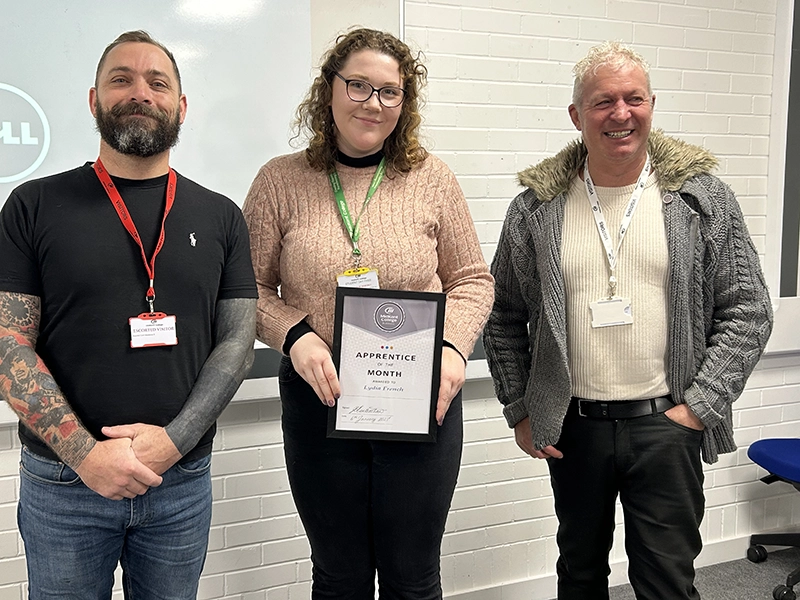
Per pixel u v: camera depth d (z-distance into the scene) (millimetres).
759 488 3133
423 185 1624
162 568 1472
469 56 2533
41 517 1371
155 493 1416
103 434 1362
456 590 2719
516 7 2574
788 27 2926
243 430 2387
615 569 2912
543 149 2688
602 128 1701
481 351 2627
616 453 1808
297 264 1555
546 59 2643
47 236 1347
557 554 2865
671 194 1768
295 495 1660
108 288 1360
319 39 2316
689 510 1794
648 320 1766
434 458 1583
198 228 1453
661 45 2799
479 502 2723
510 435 2740
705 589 2807
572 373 1842
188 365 1429
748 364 1764
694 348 1786
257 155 2287
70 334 1354
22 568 2193
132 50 1405
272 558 2467
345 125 1531
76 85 2072
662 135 1851
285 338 1538
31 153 2047
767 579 2891
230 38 2215
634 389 1787
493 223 2648
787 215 3025
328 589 1688
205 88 2199
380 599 1754
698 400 1749
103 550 1415
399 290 1514
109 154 1424
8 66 1995
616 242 1781
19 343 1314
